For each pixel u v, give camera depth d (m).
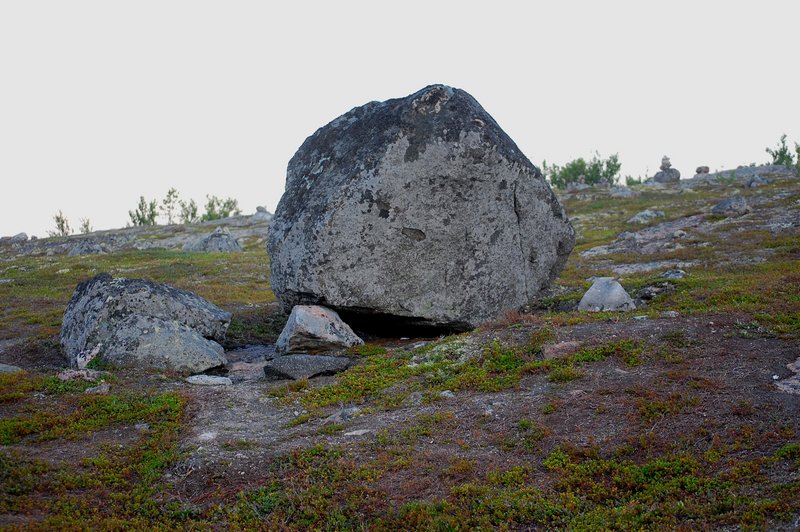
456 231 15.34
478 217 15.52
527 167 16.09
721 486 7.21
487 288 15.73
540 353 11.78
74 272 30.56
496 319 15.16
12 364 14.36
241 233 53.69
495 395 10.42
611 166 73.19
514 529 7.04
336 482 8.02
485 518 7.13
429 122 15.12
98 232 62.88
